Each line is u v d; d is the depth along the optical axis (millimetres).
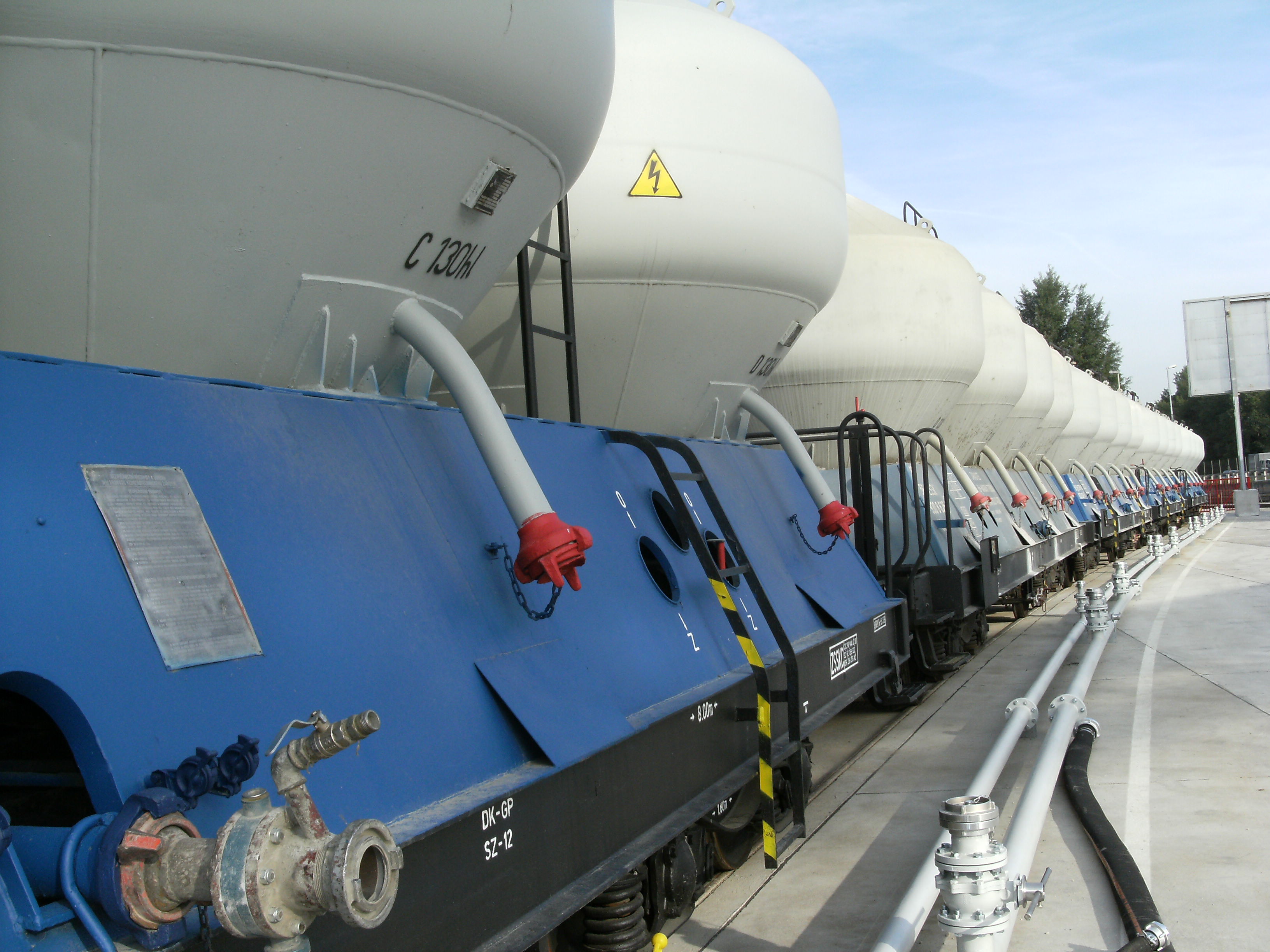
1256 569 21781
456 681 3357
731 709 5148
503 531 4090
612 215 5992
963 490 13352
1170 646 12406
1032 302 75625
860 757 8164
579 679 3992
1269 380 39625
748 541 6523
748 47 6488
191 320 3355
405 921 2744
